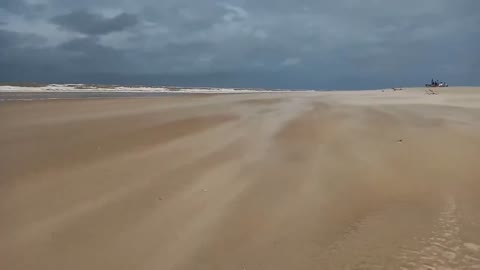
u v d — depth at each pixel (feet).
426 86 213.46
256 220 23.13
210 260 18.69
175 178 30.32
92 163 33.63
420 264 18.35
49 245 19.56
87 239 20.27
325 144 43.32
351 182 30.30
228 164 34.65
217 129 52.60
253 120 62.18
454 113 73.97
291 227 22.35
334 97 137.08
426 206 25.79
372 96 142.20
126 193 26.84
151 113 69.21
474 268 18.02
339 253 19.42
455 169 33.88
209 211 24.26
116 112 69.87
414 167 34.47
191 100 108.68
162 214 23.61
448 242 20.54
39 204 24.49
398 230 22.04
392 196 27.63
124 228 21.63
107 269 17.76
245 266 18.22
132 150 38.75
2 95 122.42
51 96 121.70
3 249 19.07
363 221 23.31
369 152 39.65
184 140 44.57
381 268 18.03
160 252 19.30
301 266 18.25
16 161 33.06
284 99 120.88
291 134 49.19
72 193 26.53
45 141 41.22
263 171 32.71
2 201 24.71
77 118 59.88
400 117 66.80
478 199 26.99
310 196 27.20
